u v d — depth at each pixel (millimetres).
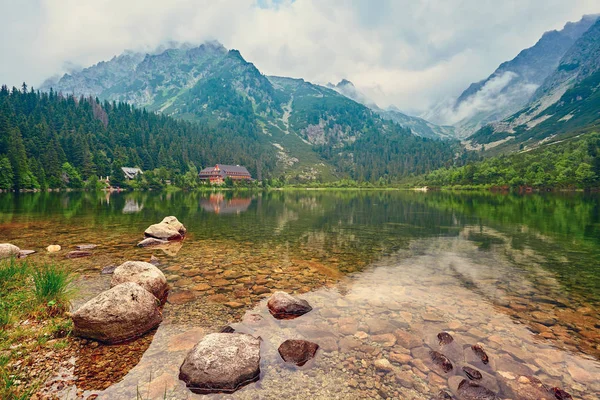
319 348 7098
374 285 11781
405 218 35062
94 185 117438
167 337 7605
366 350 7051
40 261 14297
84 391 5480
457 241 20953
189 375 5852
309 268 14117
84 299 9781
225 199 82812
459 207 50344
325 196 106250
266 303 9859
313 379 6031
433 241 20938
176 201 68312
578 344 7453
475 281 12344
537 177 116438
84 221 29141
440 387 5816
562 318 8914
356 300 10195
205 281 12016
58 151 118438
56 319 8211
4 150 93938
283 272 13430
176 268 13766
